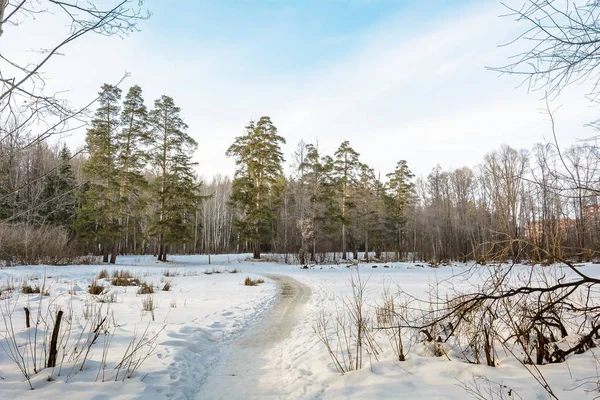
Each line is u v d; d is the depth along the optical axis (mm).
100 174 26578
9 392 3652
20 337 5684
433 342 5223
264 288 15211
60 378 4105
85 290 12344
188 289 14484
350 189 38719
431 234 39719
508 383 3621
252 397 4320
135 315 8297
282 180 40562
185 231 31094
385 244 43406
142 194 32906
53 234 23125
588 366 3855
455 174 49250
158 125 30578
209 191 63281
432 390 3652
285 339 7129
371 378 4191
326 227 33438
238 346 6676
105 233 27344
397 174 45781
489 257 3953
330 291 13852
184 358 5391
